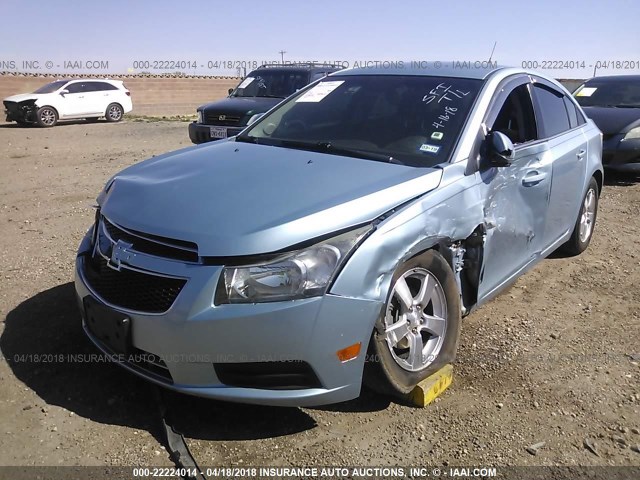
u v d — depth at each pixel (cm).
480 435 297
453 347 334
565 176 464
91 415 303
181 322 259
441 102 377
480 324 418
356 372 279
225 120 1012
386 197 292
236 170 326
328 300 263
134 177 342
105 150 1283
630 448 292
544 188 425
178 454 272
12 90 2627
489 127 369
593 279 508
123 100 2255
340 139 374
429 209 306
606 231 652
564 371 358
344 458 279
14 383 325
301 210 273
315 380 271
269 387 269
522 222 400
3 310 410
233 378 268
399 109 382
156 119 2416
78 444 281
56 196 778
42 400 312
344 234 273
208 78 3322
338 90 425
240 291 258
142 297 275
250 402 267
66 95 2067
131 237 288
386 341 291
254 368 267
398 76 417
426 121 366
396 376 301
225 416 305
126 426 296
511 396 331
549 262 547
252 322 256
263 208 277
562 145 463
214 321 256
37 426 292
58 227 622
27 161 1108
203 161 352
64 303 423
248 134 424
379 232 279
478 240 346
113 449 279
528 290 482
